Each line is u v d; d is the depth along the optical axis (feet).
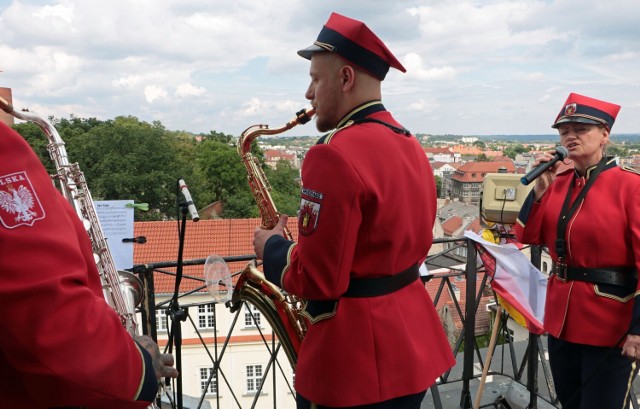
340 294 5.15
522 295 10.47
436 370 5.76
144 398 3.56
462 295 35.37
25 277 2.88
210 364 44.62
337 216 4.94
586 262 8.36
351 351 5.37
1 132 3.05
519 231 9.48
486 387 12.78
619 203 8.11
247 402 45.06
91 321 3.09
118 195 110.93
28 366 3.04
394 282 5.54
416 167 5.64
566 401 9.18
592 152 8.46
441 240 11.96
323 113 5.82
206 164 144.05
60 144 5.66
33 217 3.00
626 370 8.17
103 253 5.39
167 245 55.67
